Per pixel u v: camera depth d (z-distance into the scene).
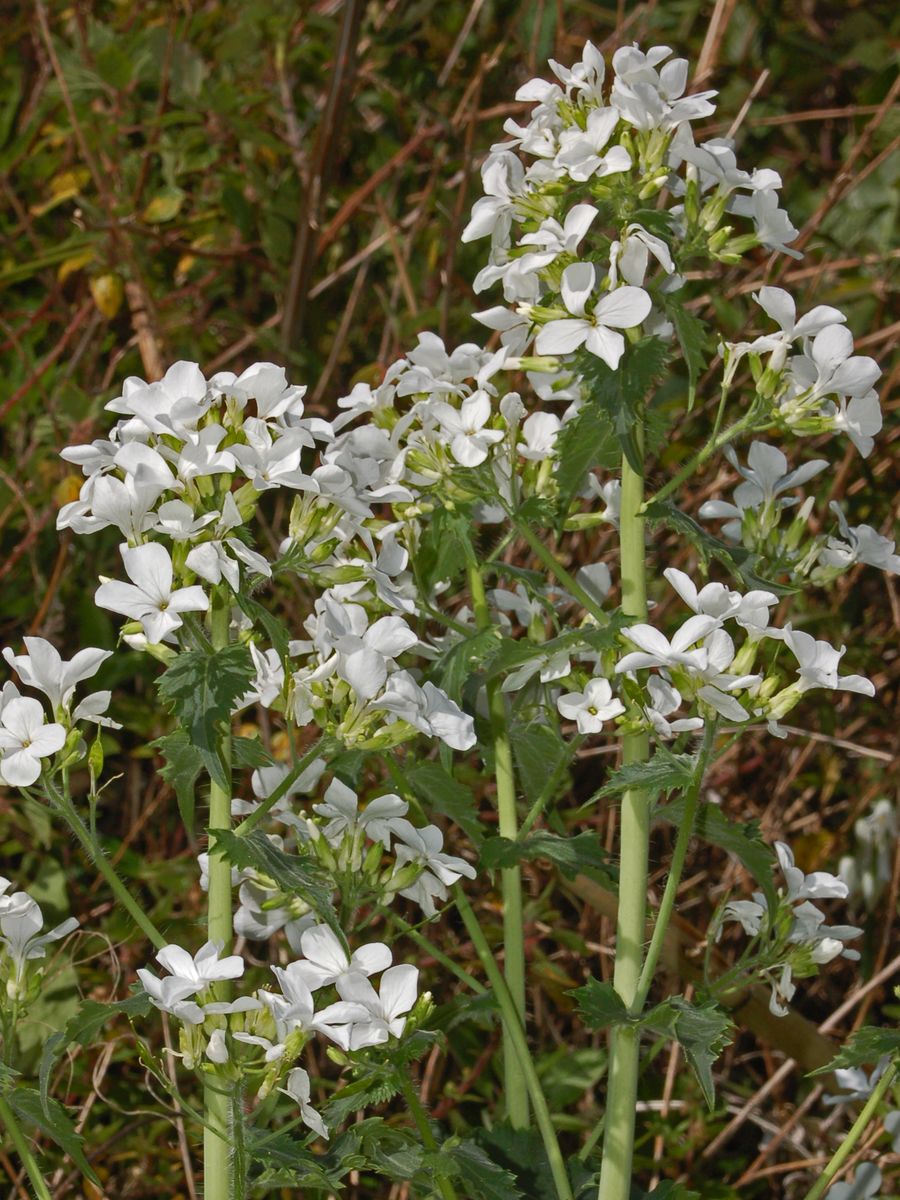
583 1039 0.92
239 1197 0.62
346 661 0.64
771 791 1.01
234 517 0.61
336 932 0.62
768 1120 0.94
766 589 0.67
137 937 0.89
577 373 0.65
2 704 0.63
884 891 0.95
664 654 0.63
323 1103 0.69
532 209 0.68
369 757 0.77
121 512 0.62
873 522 1.02
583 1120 0.88
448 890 0.69
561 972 0.89
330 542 0.65
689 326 0.67
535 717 0.74
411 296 0.99
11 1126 0.64
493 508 0.73
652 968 0.66
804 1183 0.92
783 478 0.71
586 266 0.65
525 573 0.71
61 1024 0.86
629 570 0.68
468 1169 0.65
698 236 0.68
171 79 1.00
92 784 0.63
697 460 0.68
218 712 0.61
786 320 0.67
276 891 0.68
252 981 0.88
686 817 0.65
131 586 0.61
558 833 0.76
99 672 0.93
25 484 0.99
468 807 0.72
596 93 0.68
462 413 0.69
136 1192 0.88
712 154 0.67
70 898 0.94
